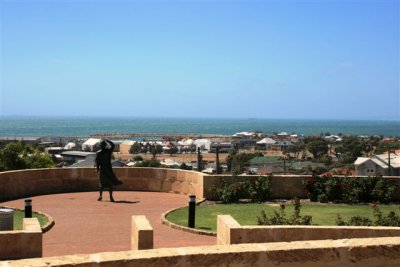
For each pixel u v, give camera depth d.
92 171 20.22
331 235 8.78
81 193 19.56
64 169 19.84
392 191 17.08
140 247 8.74
